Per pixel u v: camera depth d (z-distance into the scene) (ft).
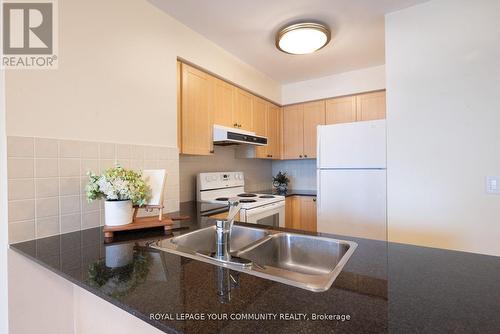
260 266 2.66
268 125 10.25
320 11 5.85
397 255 2.92
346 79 9.65
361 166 6.83
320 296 1.96
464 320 1.61
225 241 3.34
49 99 3.87
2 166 3.54
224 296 1.99
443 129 5.43
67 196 4.06
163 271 2.54
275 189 11.69
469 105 5.20
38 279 3.60
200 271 2.53
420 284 2.15
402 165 5.86
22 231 3.58
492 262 2.68
